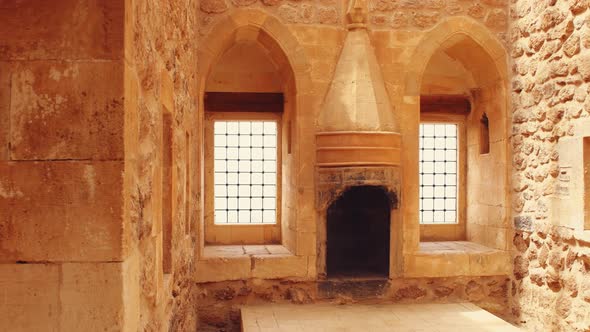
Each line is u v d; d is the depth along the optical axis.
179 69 4.76
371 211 8.09
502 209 7.46
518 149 7.26
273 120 8.48
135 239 2.68
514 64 7.34
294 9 7.21
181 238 5.01
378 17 7.33
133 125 2.62
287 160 7.85
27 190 2.40
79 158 2.42
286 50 7.18
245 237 8.45
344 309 6.86
